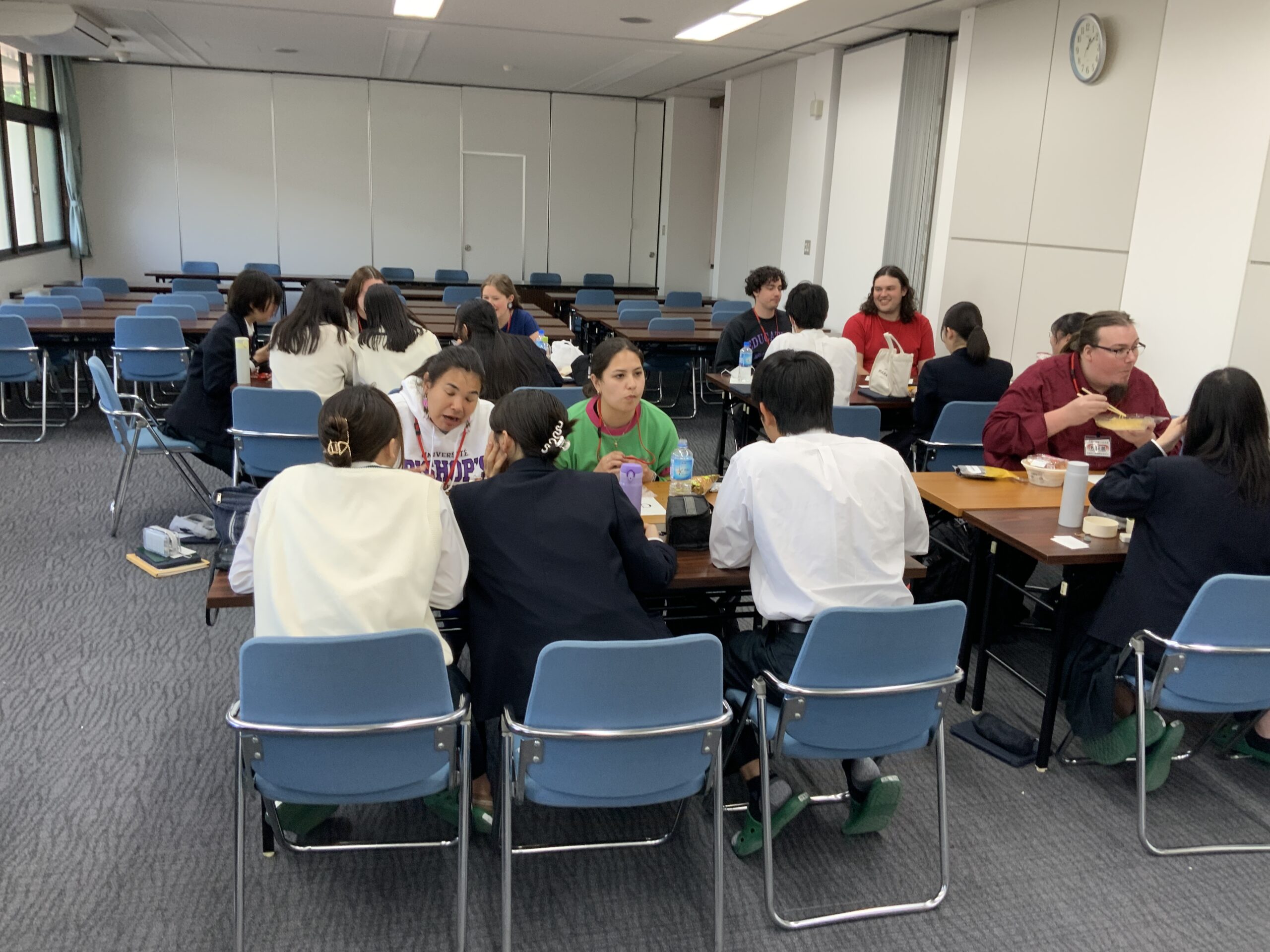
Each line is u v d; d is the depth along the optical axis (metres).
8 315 5.63
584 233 12.35
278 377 4.06
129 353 5.80
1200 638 2.25
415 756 1.86
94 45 8.63
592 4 6.62
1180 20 4.68
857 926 2.16
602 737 1.82
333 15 7.47
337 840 2.39
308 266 11.61
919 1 6.25
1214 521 2.40
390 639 1.73
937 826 2.54
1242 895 2.29
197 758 2.71
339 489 1.93
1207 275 4.59
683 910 2.20
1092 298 5.36
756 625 2.92
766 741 2.12
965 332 4.27
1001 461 3.49
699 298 9.23
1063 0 5.48
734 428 6.46
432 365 2.85
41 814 2.42
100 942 2.02
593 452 3.01
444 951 2.04
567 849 2.22
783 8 6.62
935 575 3.46
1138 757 2.41
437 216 11.83
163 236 11.12
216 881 2.22
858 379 5.29
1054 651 2.73
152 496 5.00
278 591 1.87
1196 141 4.62
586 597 2.04
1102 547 2.63
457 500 2.12
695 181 12.22
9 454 5.69
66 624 3.52
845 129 8.20
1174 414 4.81
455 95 11.50
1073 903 2.25
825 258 8.65
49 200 10.27
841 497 2.18
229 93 10.91
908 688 2.03
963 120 6.52
